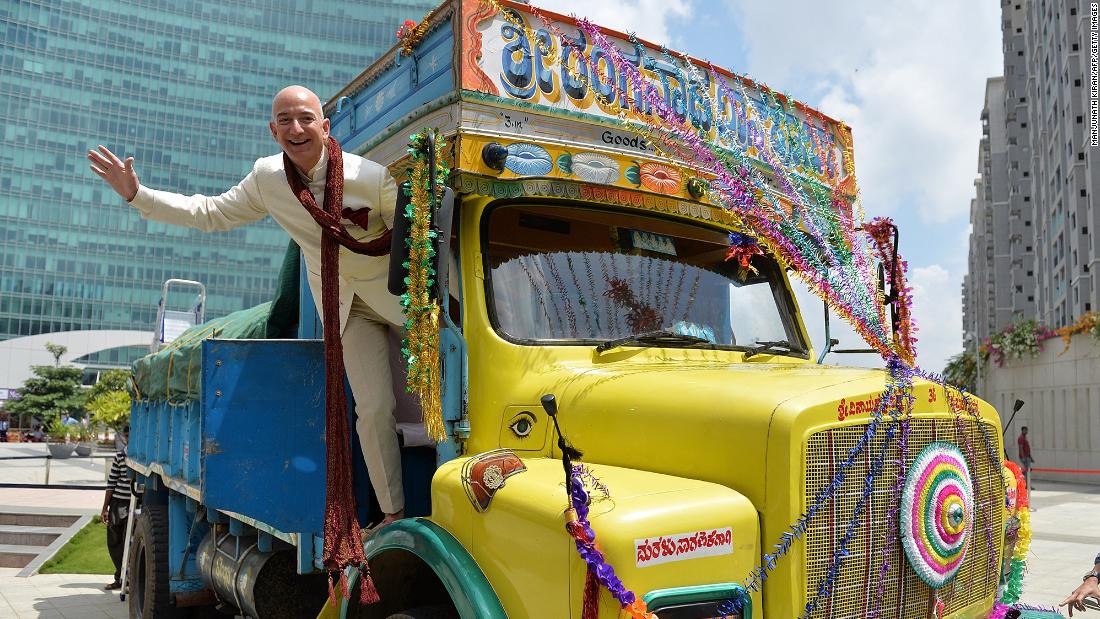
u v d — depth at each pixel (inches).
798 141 183.0
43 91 3467.0
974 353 1219.2
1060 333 1003.3
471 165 133.1
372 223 145.6
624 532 97.3
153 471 276.1
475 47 135.4
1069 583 346.0
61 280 3503.9
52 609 336.8
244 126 3727.9
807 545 106.2
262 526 190.4
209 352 165.3
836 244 162.2
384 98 163.3
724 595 102.0
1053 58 2089.1
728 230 175.9
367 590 127.0
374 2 3900.1
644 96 153.7
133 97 3582.7
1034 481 1010.7
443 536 120.5
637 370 134.6
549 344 142.3
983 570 133.8
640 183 152.9
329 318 137.6
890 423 116.4
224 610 236.2
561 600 101.6
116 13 3572.8
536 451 131.6
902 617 115.4
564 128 144.5
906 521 115.9
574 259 153.0
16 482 842.8
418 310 126.6
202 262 3686.0
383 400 150.3
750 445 109.5
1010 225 2935.5
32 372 3348.9
